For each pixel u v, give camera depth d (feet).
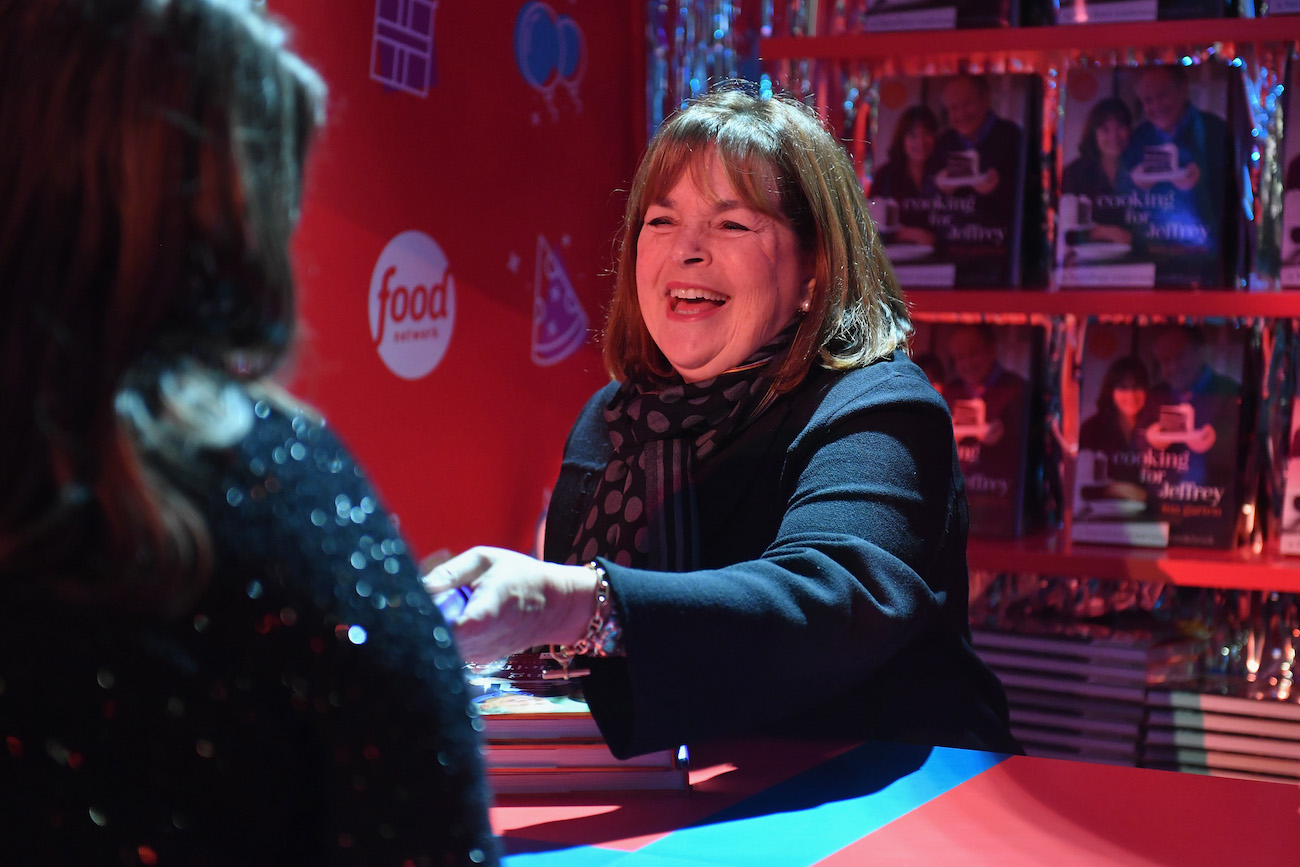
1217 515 7.79
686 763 3.33
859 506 4.25
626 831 2.98
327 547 1.70
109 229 1.61
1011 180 8.02
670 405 5.16
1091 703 7.61
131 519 1.54
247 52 1.74
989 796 3.26
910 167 8.20
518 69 9.44
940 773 3.47
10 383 1.56
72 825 1.57
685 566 4.96
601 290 10.77
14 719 1.57
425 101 8.43
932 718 4.58
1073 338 8.52
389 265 8.15
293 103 1.84
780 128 5.25
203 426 1.64
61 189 1.60
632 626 3.21
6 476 1.55
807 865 2.74
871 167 8.77
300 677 1.65
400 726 1.69
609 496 5.28
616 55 10.77
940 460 4.63
